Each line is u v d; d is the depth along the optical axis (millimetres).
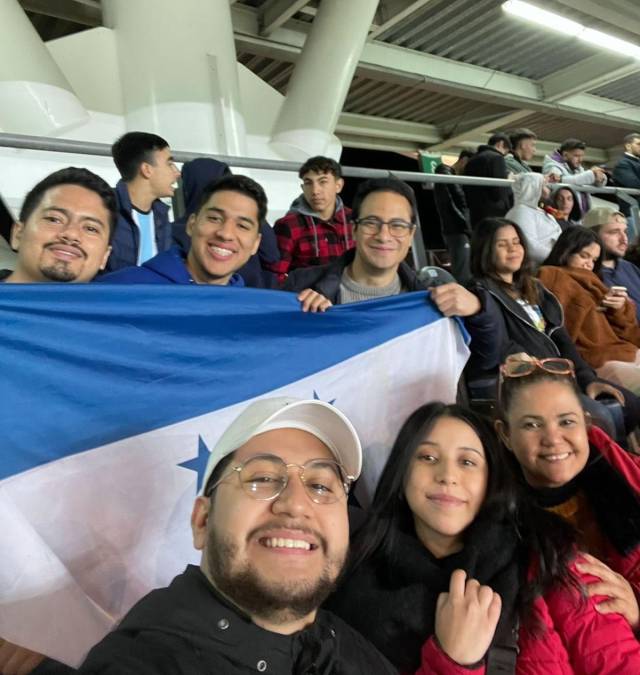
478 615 1092
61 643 1218
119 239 2236
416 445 1322
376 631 1203
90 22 5836
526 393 1473
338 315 1721
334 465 993
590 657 1152
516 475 1526
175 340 1476
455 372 1882
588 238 2967
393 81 7828
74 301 1362
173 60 3945
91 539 1337
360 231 1939
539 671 1133
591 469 1484
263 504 917
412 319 1828
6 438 1278
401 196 1924
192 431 1475
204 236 1797
